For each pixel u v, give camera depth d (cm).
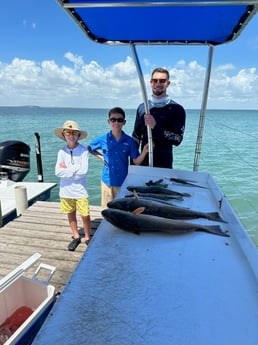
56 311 112
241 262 149
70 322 107
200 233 181
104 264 146
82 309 114
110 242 168
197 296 122
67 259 330
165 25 267
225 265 146
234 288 128
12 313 208
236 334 103
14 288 207
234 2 175
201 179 295
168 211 202
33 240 373
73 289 126
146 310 114
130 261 149
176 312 113
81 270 140
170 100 356
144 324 107
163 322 108
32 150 1387
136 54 338
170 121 354
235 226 188
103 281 132
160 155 360
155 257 153
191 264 146
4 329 194
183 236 177
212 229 186
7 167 636
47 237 381
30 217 445
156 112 355
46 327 104
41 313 181
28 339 170
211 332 103
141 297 121
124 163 365
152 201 218
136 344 98
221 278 135
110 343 98
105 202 383
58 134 343
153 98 359
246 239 169
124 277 135
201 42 324
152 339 100
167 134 354
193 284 130
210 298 121
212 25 263
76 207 354
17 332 163
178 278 135
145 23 262
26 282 212
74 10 228
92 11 230
